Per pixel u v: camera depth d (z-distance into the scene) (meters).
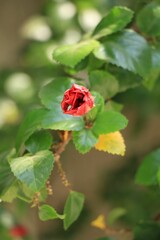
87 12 1.53
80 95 0.80
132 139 1.75
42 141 0.88
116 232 1.04
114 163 1.86
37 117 0.89
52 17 1.57
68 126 0.86
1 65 1.71
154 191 0.97
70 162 1.85
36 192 0.83
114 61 0.94
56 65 1.55
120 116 0.87
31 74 1.61
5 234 1.40
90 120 0.87
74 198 0.90
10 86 1.59
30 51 1.64
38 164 0.83
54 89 0.91
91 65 0.97
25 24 1.65
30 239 1.46
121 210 1.12
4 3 1.78
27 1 1.78
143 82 1.02
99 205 1.83
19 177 0.82
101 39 0.97
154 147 1.81
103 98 0.90
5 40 1.74
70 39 1.54
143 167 0.97
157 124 1.80
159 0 1.03
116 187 1.81
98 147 0.87
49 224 1.82
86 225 1.83
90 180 1.86
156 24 0.99
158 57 0.97
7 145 1.16
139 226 0.97
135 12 1.04
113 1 1.49
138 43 0.96
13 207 1.44
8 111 1.55
